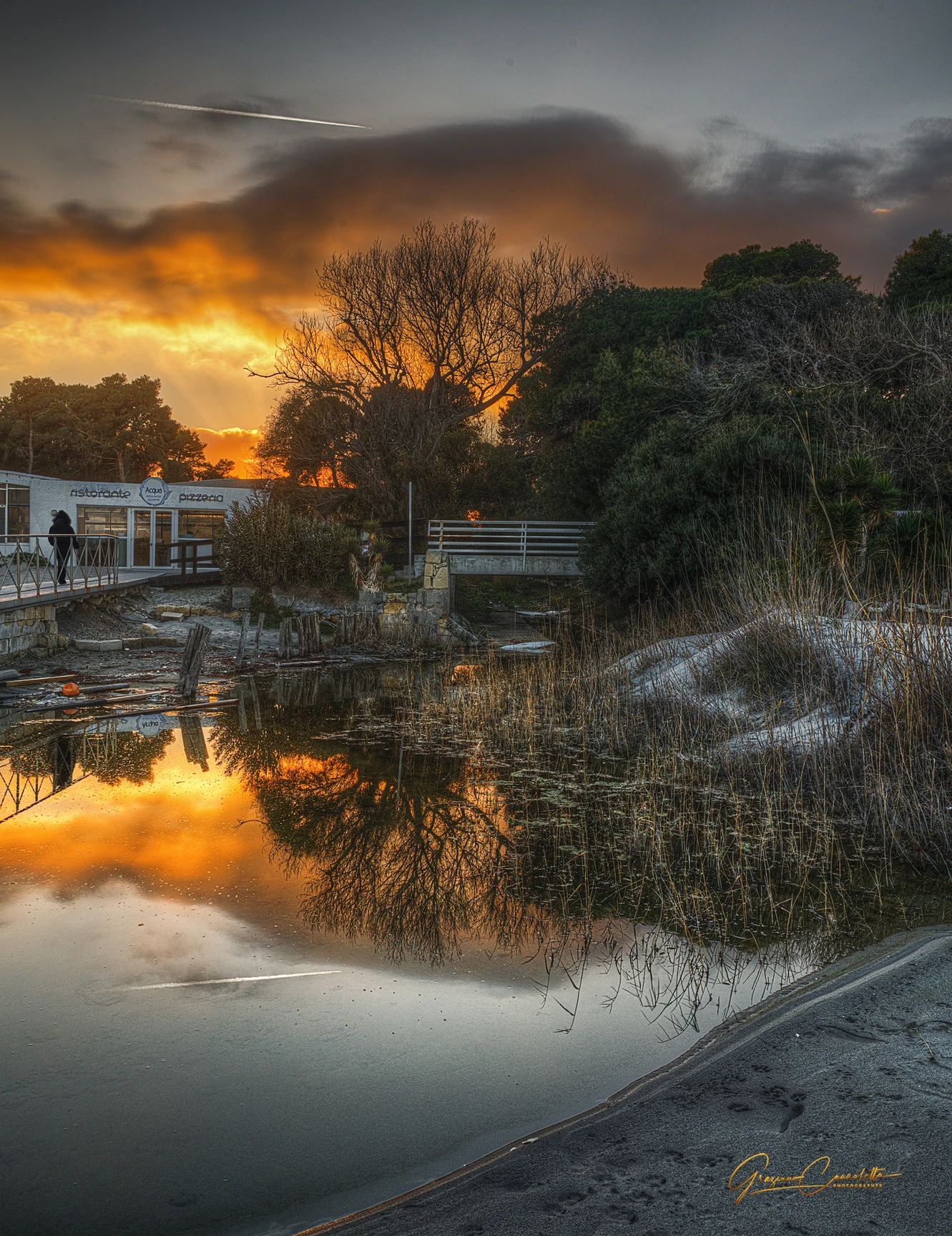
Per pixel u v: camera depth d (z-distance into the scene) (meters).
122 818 7.29
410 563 27.05
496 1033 3.84
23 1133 3.15
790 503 15.05
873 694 8.31
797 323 23.98
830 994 3.88
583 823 7.22
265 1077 3.50
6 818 7.27
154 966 4.54
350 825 7.16
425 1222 2.48
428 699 13.68
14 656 15.77
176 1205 2.75
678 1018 3.93
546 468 35.00
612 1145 2.79
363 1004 4.13
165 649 18.66
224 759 9.65
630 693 11.85
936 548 11.70
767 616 10.60
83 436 65.50
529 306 36.56
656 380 24.52
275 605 23.92
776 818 7.08
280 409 38.78
